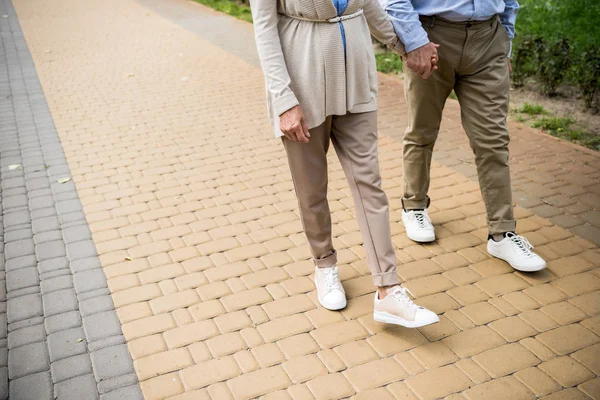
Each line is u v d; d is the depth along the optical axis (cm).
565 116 577
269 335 298
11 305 331
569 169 463
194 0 1443
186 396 262
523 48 652
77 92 752
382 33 293
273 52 258
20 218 430
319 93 267
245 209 430
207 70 834
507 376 264
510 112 598
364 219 285
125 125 624
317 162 285
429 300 319
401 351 283
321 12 256
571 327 292
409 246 370
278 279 344
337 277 321
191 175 492
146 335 302
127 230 406
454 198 429
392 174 477
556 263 344
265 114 643
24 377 278
